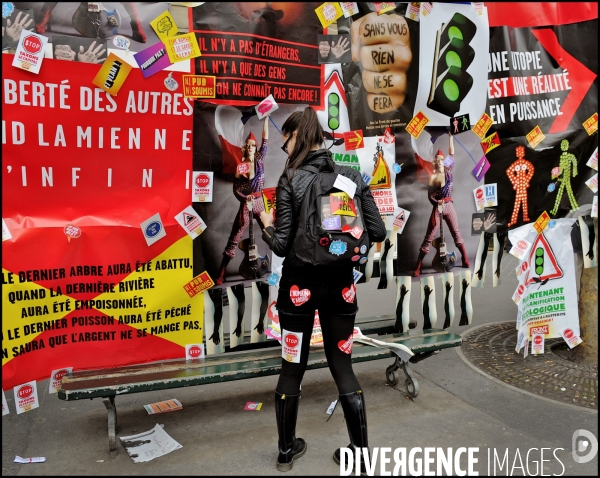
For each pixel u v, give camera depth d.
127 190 3.16
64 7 2.87
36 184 2.93
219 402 3.81
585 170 4.45
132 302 3.26
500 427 3.50
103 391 2.96
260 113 3.44
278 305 2.89
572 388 4.09
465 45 3.92
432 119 3.90
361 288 6.88
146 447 3.20
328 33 3.55
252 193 3.51
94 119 3.02
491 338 5.14
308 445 3.25
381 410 3.70
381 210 3.83
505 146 4.16
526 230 4.30
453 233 4.08
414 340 3.86
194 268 3.40
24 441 3.26
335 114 3.63
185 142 3.27
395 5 3.69
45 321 3.05
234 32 3.29
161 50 3.11
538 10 4.14
